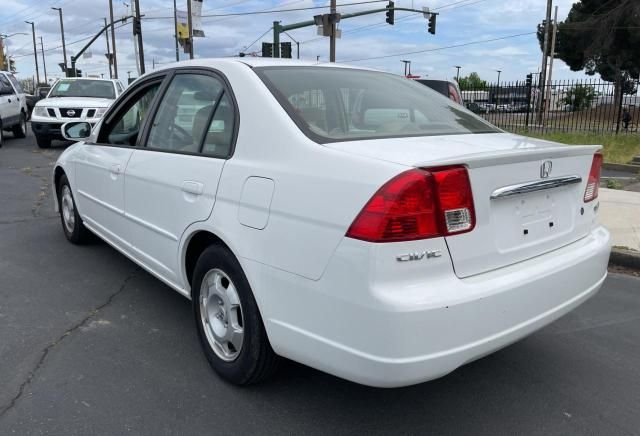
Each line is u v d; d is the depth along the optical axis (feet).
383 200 7.50
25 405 9.70
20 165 39.40
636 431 9.42
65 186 18.74
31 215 23.59
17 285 15.37
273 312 8.89
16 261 17.37
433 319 7.48
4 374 10.71
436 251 7.72
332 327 7.99
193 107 11.68
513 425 9.53
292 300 8.54
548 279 8.92
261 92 10.07
